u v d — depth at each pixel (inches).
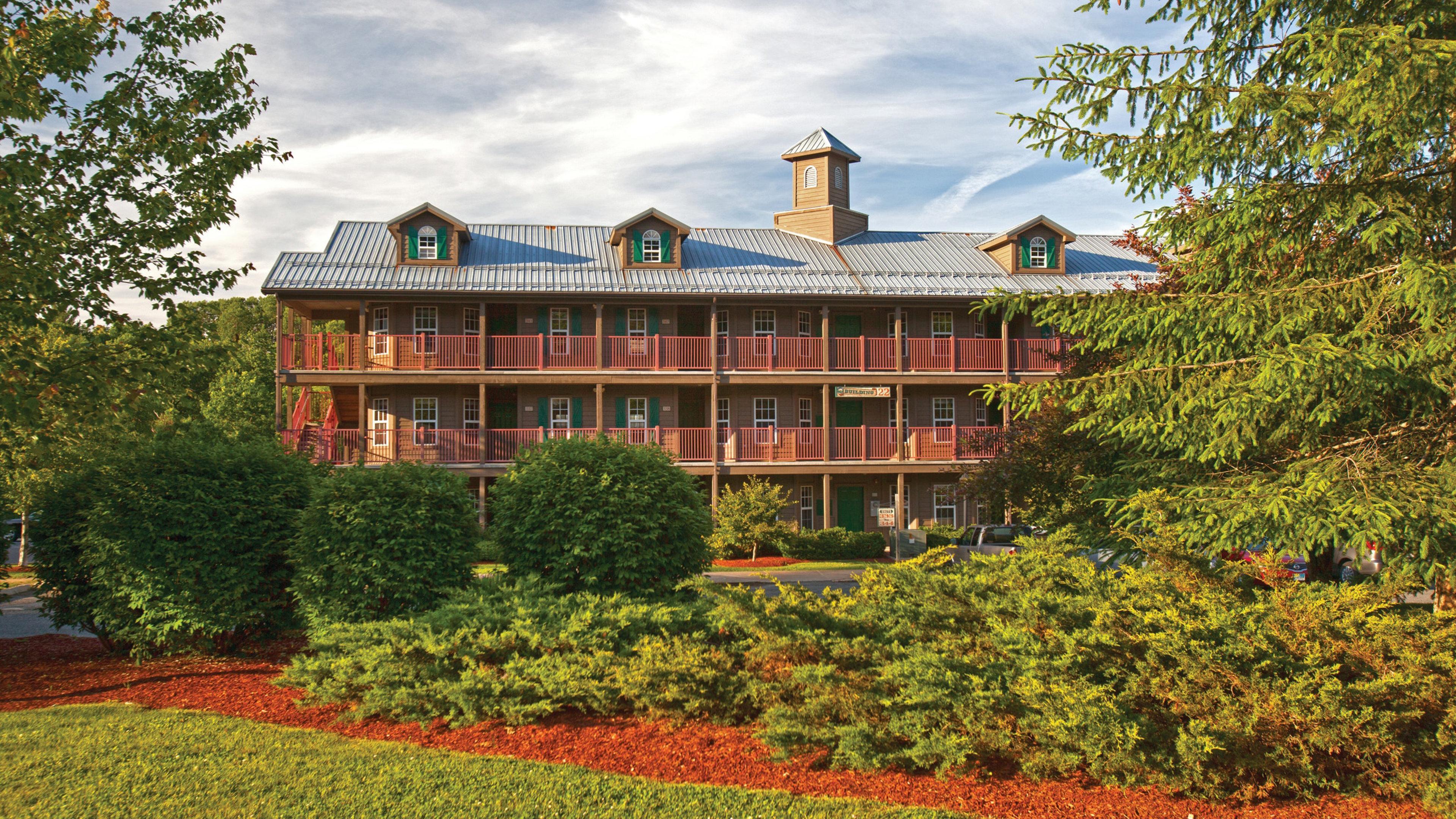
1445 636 241.4
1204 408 346.3
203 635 419.8
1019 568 316.2
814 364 1173.1
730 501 1080.2
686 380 1120.8
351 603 389.7
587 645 320.8
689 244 1261.1
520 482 434.3
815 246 1296.8
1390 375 299.7
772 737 257.6
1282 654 239.9
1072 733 239.0
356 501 399.9
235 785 243.0
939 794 241.1
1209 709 235.8
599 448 443.2
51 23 420.5
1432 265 284.2
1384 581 271.1
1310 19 358.3
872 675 273.6
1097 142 362.3
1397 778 231.5
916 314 1224.8
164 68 445.7
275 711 328.2
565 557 413.7
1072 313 378.6
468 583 413.4
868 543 1119.6
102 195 432.8
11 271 378.3
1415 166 338.0
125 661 427.2
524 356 1110.4
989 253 1295.5
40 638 507.5
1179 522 333.1
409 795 236.1
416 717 303.3
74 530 429.7
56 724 303.6
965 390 1242.6
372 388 1111.0
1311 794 234.1
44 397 390.0
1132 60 354.6
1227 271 398.0
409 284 1069.1
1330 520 301.3
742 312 1192.8
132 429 419.8
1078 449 553.9
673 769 261.3
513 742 285.7
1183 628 245.0
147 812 225.0
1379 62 280.5
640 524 421.1
